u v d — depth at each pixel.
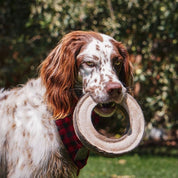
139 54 8.15
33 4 8.24
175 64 8.10
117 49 3.56
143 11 7.82
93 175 6.57
